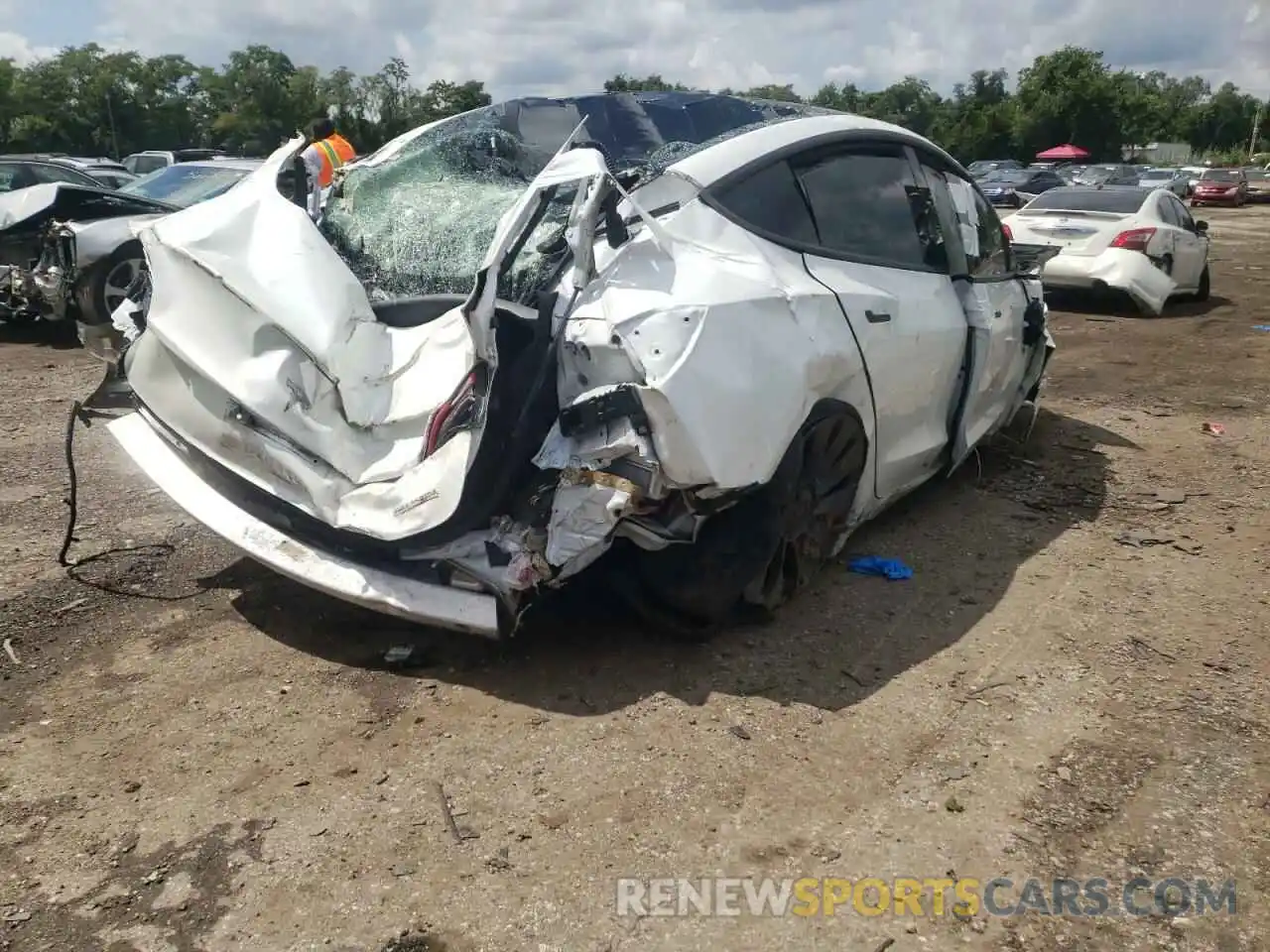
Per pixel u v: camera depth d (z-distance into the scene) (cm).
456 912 242
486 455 300
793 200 389
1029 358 573
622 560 350
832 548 409
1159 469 585
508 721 316
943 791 289
